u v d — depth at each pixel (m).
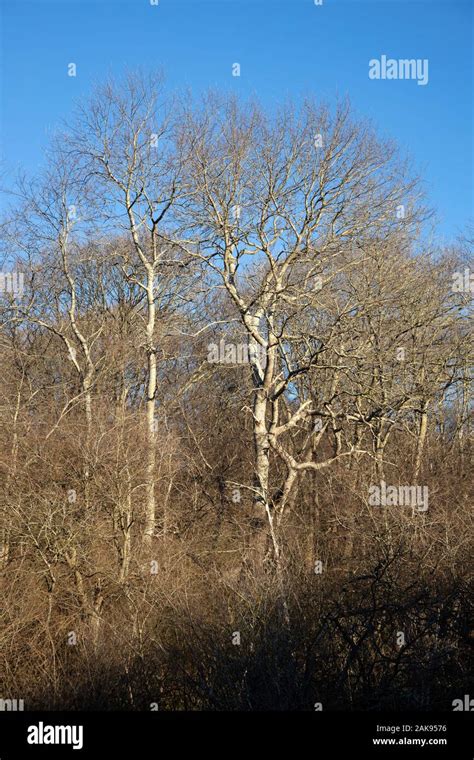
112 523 18.88
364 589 14.36
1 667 16.42
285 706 12.63
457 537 16.48
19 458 19.03
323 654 13.25
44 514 18.23
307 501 23.56
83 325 29.62
